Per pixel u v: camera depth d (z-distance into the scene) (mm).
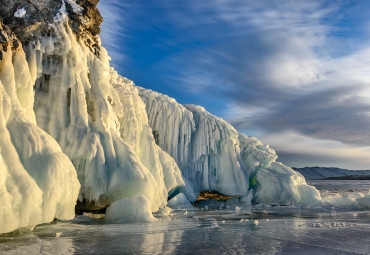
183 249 6855
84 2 11516
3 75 8039
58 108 10227
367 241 8078
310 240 8133
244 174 19797
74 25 11117
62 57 10500
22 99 8664
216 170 19766
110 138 11195
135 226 9281
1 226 6281
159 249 6766
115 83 14414
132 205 10250
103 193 10367
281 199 19344
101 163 10398
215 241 7758
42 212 7418
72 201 8672
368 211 15852
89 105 11305
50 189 7656
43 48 10039
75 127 10336
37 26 9945
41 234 7727
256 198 19875
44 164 7855
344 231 9578
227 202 19484
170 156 16406
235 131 20844
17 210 6676
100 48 12945
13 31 9562
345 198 18969
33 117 8953
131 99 14070
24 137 7746
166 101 18391
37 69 9820
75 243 7020
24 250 6160
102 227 8977
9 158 7125
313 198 19562
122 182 10703
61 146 9977
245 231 9305
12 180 6895
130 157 11391
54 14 10352
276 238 8320
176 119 18234
